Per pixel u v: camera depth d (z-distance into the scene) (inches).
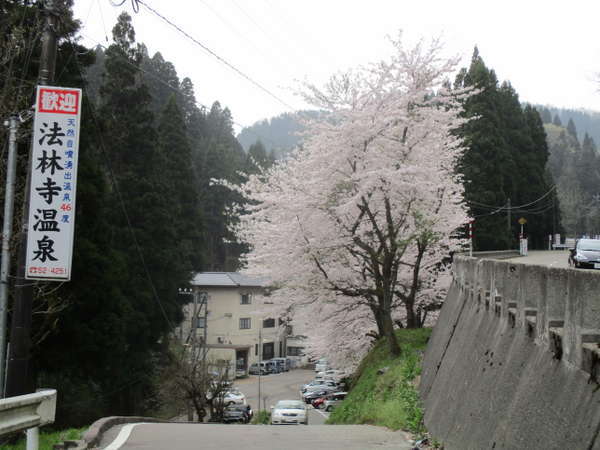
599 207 3307.1
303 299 727.7
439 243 762.2
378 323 724.7
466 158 1339.8
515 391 231.1
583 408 165.5
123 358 857.5
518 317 255.1
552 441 179.2
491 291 323.0
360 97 620.4
